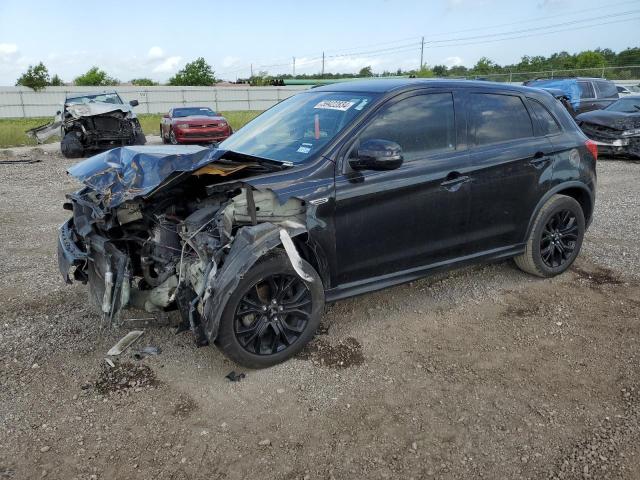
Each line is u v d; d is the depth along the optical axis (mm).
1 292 4734
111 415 3051
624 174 10875
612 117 12727
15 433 2891
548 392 3260
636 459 2695
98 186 3412
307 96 4543
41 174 11922
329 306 4418
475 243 4367
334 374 3467
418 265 4109
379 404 3154
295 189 3412
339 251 3645
